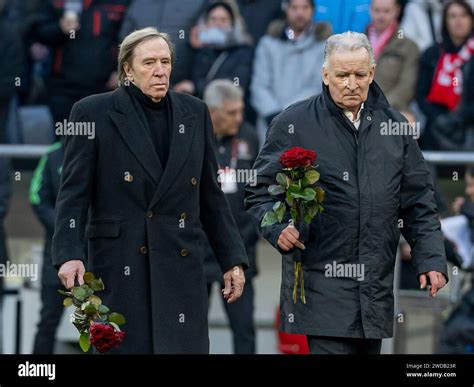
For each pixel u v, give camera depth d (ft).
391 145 54.70
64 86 85.30
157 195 54.13
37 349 77.61
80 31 85.10
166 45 54.34
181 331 54.54
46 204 76.02
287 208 54.80
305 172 53.67
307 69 83.15
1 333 80.02
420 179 55.26
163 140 54.75
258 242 82.38
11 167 80.89
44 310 77.46
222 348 80.18
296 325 54.49
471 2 83.41
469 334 77.15
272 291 81.92
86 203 54.24
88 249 55.11
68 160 54.34
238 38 83.71
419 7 84.84
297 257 54.44
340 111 54.49
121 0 84.58
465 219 77.51
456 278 78.13
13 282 81.30
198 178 55.06
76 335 78.38
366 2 83.25
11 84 85.10
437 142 83.41
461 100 83.35
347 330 53.83
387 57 83.25
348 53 53.72
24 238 81.51
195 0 83.61
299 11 82.94
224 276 55.93
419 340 78.13
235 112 73.51
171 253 54.49
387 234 54.34
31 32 85.46
